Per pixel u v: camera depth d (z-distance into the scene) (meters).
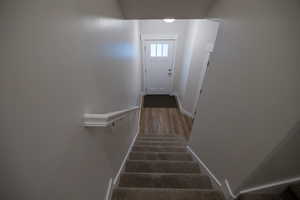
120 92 1.75
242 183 1.04
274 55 0.75
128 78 2.36
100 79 1.04
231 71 1.21
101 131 1.06
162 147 2.58
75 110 0.70
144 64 5.00
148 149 2.51
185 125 4.05
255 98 0.90
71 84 0.66
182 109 4.55
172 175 1.58
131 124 2.65
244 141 1.01
